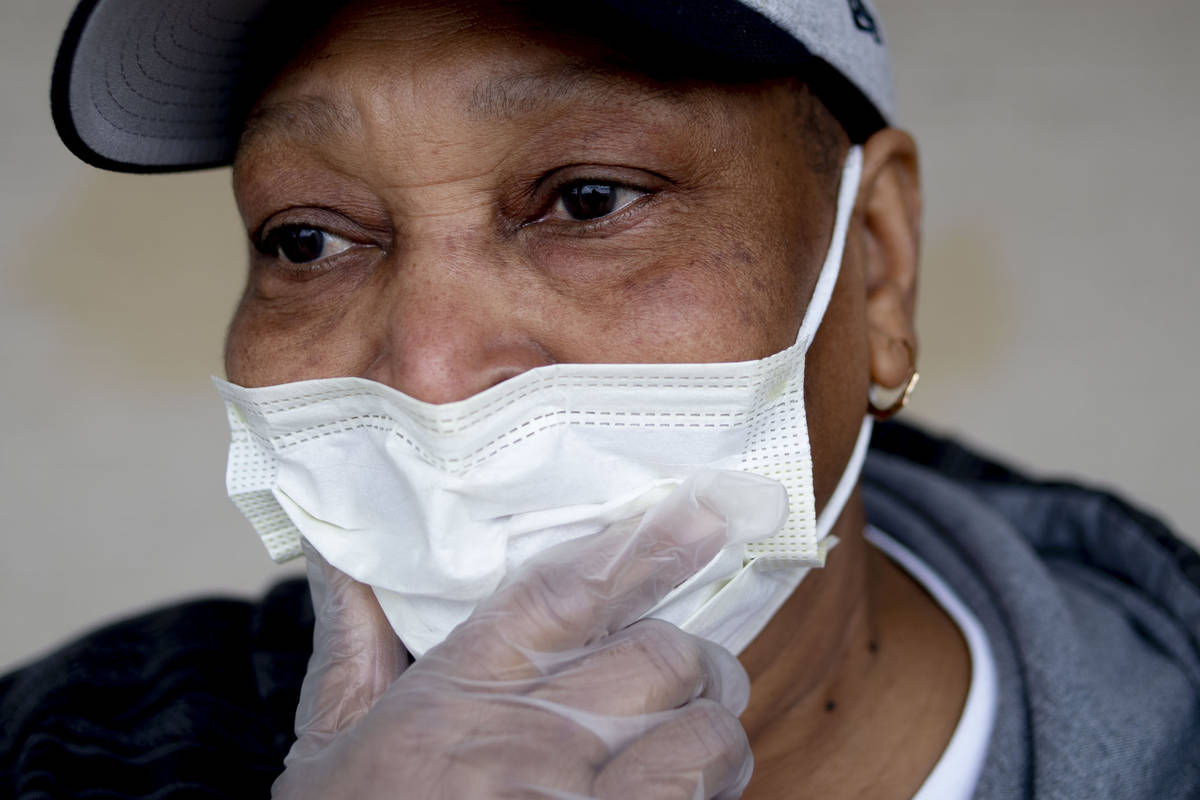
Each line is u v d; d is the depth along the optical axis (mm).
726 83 1291
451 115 1226
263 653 1800
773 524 1221
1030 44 3170
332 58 1259
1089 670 1561
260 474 1412
